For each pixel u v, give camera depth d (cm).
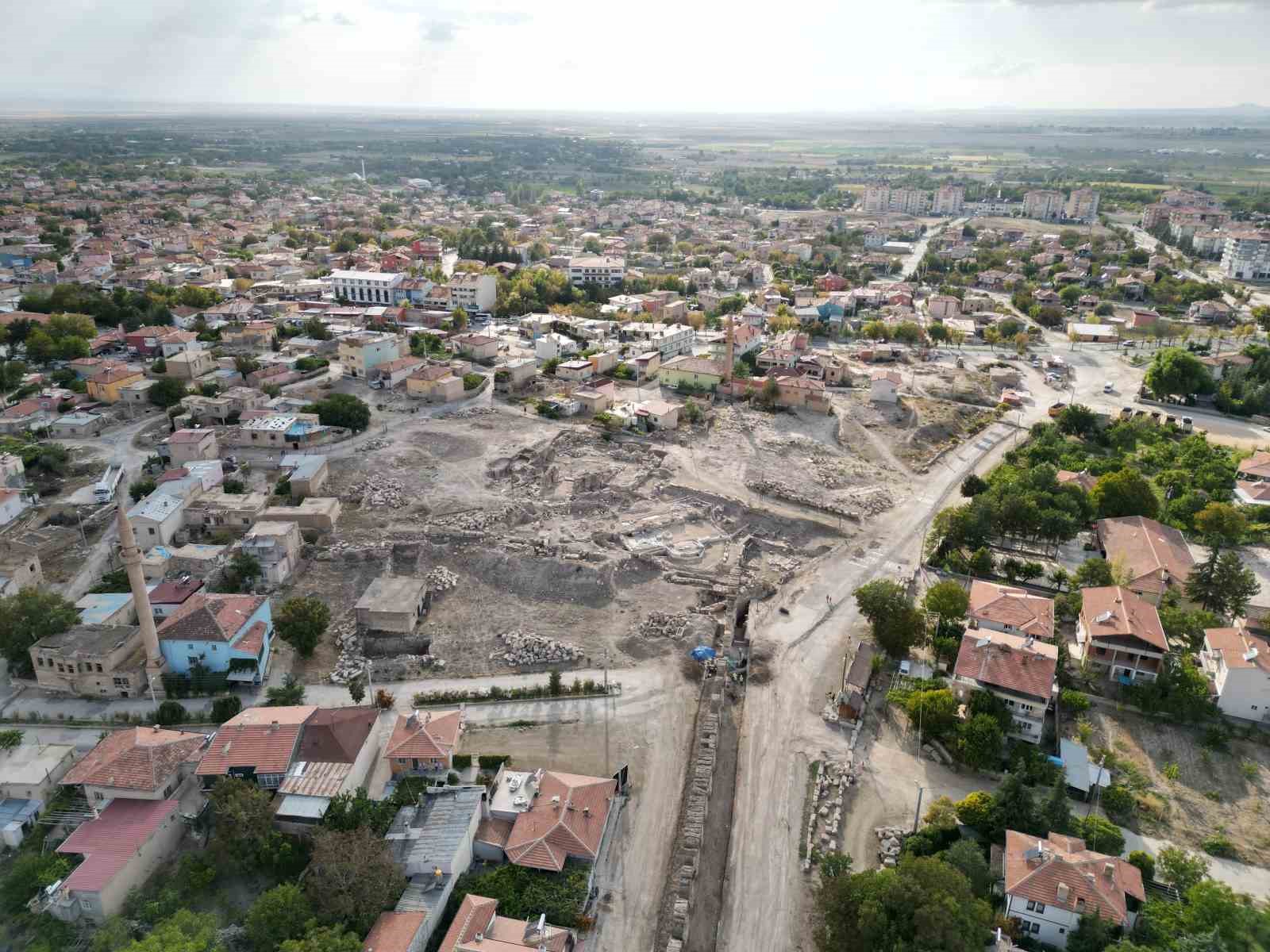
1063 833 8975
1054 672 11069
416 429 19538
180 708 10706
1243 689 11150
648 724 11038
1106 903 7862
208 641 11325
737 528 16100
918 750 10688
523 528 15475
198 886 8244
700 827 9425
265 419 18538
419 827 8862
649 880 8812
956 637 12531
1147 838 9438
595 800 9400
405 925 7712
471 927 7725
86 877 7981
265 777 9250
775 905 8625
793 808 9794
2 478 15988
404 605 12706
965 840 8681
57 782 9488
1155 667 11681
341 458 17900
